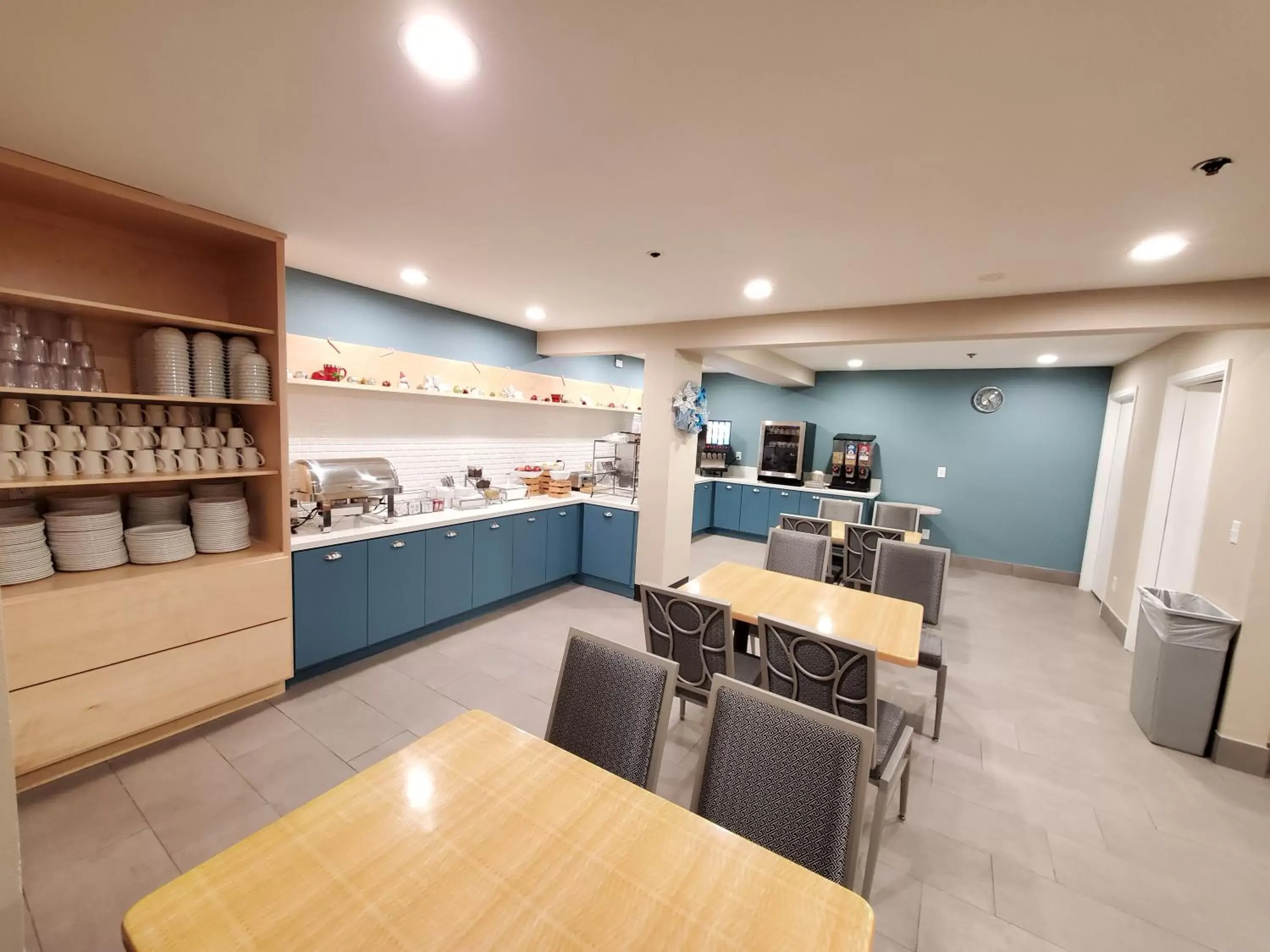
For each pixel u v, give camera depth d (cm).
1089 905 171
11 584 200
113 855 174
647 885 96
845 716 181
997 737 266
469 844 104
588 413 546
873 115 135
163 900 89
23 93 138
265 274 251
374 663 311
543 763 128
